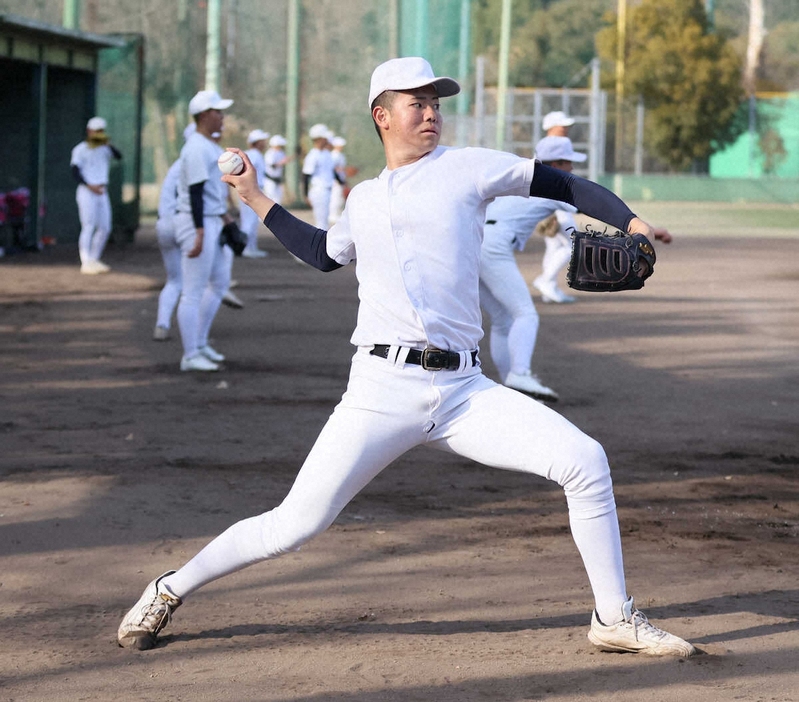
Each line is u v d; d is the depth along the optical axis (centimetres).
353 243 488
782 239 3669
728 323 1750
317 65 6888
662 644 493
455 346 474
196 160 1186
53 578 603
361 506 756
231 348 1441
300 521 487
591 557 491
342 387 1185
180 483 799
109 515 718
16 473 823
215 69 5500
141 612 509
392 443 478
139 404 1083
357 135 6844
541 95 5616
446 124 5725
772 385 1248
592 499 480
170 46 6291
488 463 485
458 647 508
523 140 5725
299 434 963
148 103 6112
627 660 491
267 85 6675
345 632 529
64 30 2697
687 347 1512
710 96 6019
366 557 646
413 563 636
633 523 725
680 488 816
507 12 5550
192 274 1240
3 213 2639
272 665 488
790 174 6069
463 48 6181
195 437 947
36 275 2258
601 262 453
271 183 2923
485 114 5956
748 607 566
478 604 569
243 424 1000
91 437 943
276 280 2297
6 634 525
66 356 1362
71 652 504
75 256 2698
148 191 5062
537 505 765
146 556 639
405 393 471
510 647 508
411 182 471
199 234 1209
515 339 1079
